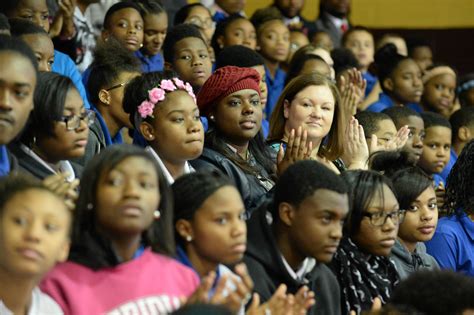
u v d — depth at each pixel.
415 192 6.41
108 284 4.53
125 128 7.57
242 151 6.87
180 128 6.13
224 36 10.41
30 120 5.46
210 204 4.93
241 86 6.78
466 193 7.14
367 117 7.86
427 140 8.75
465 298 4.61
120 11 8.84
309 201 5.23
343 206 5.27
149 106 6.17
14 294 4.26
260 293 5.20
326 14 13.16
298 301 4.84
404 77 10.79
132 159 4.60
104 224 4.57
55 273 4.50
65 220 4.27
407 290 4.70
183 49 8.58
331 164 7.07
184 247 5.01
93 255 4.57
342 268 5.73
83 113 5.57
